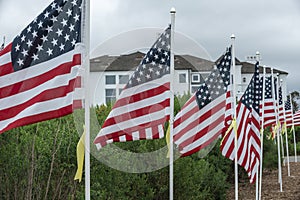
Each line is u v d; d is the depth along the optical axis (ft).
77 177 22.65
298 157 107.76
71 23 22.33
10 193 28.35
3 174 28.35
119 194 30.73
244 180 61.41
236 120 38.60
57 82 22.07
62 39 22.22
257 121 41.34
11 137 29.73
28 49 21.94
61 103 22.09
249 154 39.88
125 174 31.71
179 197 35.27
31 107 21.81
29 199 27.14
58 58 22.13
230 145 38.52
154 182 34.60
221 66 36.09
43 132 30.50
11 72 21.79
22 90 21.85
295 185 63.00
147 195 32.76
